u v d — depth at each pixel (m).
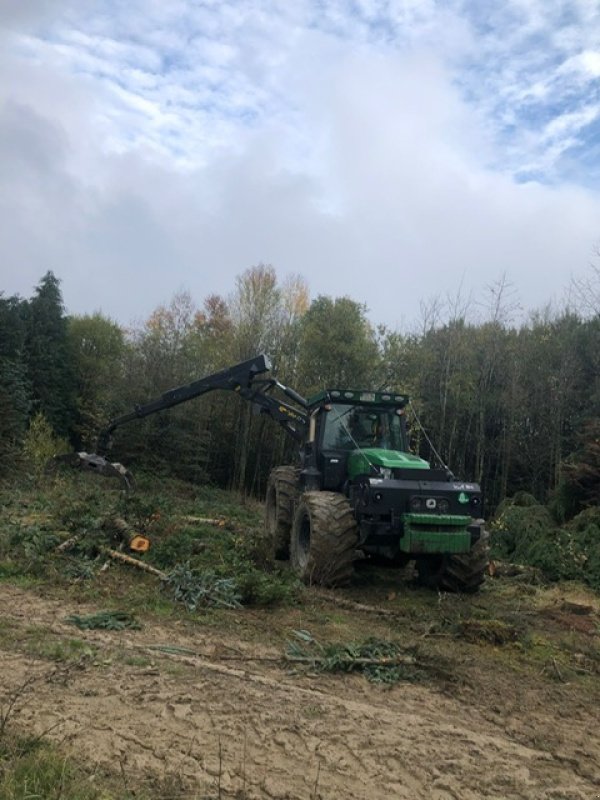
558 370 22.59
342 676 5.55
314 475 9.73
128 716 4.43
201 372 27.78
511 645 6.69
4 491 15.38
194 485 24.56
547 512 13.63
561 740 4.59
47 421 30.30
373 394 10.03
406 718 4.73
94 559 8.85
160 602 7.33
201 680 5.17
